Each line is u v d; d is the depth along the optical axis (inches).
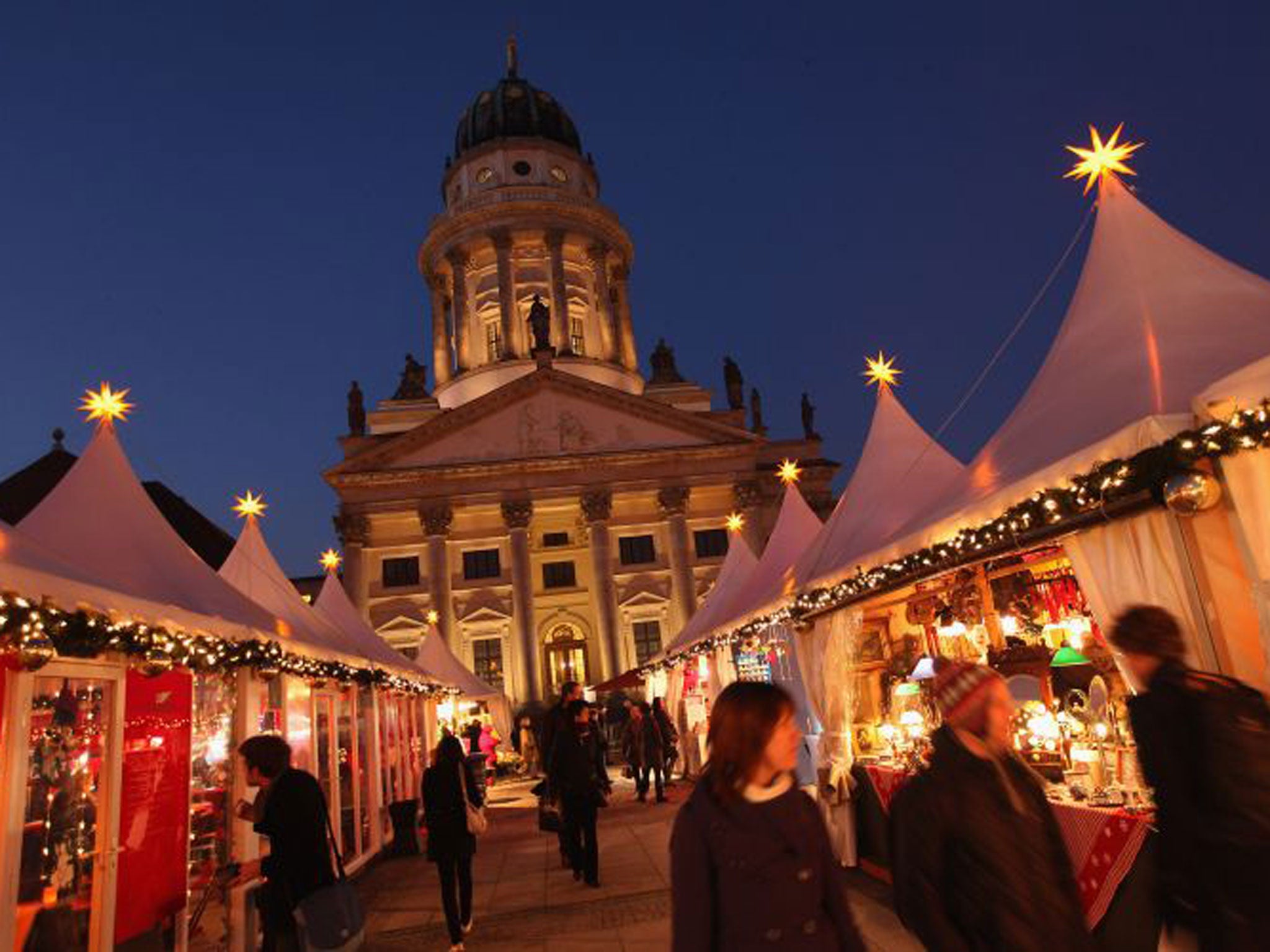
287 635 421.7
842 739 421.7
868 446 505.0
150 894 302.7
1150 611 158.9
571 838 469.1
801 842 123.0
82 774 270.7
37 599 224.1
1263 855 134.4
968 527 298.4
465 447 1919.3
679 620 1867.6
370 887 528.1
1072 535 256.7
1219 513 218.4
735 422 2245.3
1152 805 212.5
